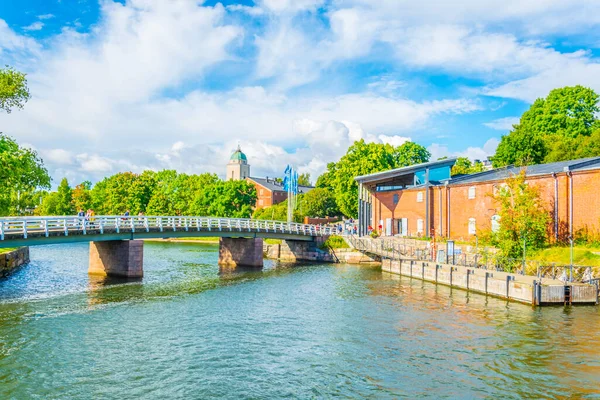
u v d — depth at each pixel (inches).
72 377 653.9
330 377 664.4
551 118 2736.2
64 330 876.6
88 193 4687.5
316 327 918.4
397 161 3186.5
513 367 700.7
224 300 1177.4
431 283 1467.8
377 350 779.4
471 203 1876.2
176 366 700.7
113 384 632.4
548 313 1016.9
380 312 1044.5
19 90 1502.2
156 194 4185.5
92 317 978.7
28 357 727.7
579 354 754.8
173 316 998.4
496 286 1206.9
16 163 1459.2
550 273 1234.0
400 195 2299.5
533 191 1398.9
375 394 610.5
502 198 1407.5
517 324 930.1
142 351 764.6
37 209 4498.0
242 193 4315.9
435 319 976.9
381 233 2288.4
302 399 595.2
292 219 3105.3
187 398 594.2
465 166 3499.0
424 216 2119.8
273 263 2153.1
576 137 2593.5
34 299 1165.1
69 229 1353.3
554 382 647.8
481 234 1466.5
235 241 2054.6
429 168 2155.5
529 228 1378.0
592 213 1448.1
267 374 674.2
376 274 1704.0
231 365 707.4
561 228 1521.9
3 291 1278.3
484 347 791.1
